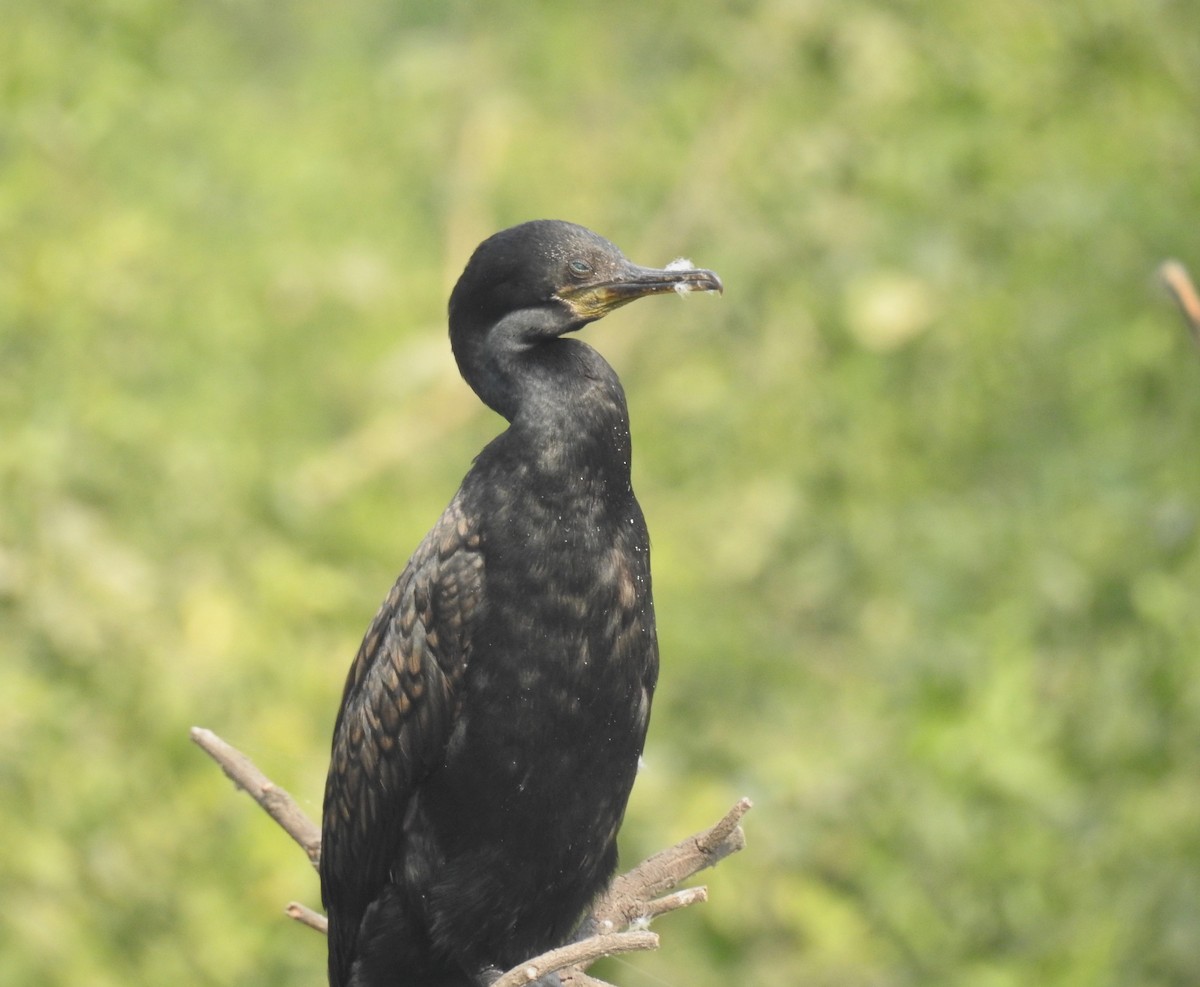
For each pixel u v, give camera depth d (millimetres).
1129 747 10789
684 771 11484
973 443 13266
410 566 6461
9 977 9273
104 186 12734
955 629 12148
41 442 10664
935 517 12844
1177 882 10195
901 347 13352
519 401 6320
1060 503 12320
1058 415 13055
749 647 12617
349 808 6574
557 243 6379
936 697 11461
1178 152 13109
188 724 10266
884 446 13242
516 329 6383
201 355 12352
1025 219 13219
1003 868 10820
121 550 10688
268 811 6633
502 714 6242
